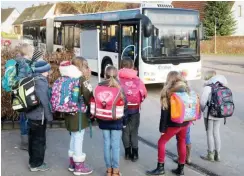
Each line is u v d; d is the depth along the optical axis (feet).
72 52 30.71
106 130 17.74
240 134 27.14
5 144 22.71
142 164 20.25
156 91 45.91
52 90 17.72
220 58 103.14
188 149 20.35
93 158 20.93
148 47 42.57
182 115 17.42
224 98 20.02
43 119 18.15
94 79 53.01
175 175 18.86
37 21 86.69
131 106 20.08
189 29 44.73
